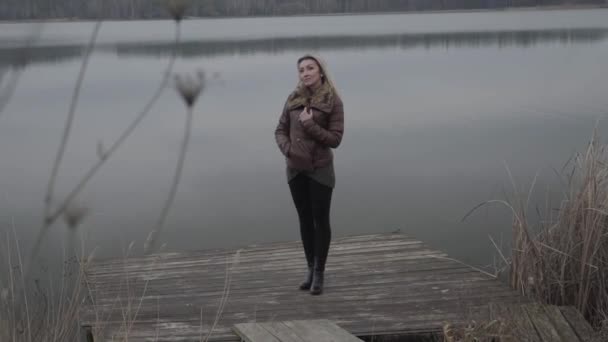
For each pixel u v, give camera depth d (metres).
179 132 16.47
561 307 4.13
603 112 17.36
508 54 38.97
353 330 4.11
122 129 17.00
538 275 4.50
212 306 4.64
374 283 5.01
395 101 21.28
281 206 9.62
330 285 5.00
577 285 4.36
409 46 48.44
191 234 8.22
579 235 4.37
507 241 7.34
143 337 4.09
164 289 5.06
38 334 2.99
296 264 5.64
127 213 9.09
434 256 5.67
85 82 25.98
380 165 12.01
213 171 12.02
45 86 24.33
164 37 50.28
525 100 20.53
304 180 4.50
